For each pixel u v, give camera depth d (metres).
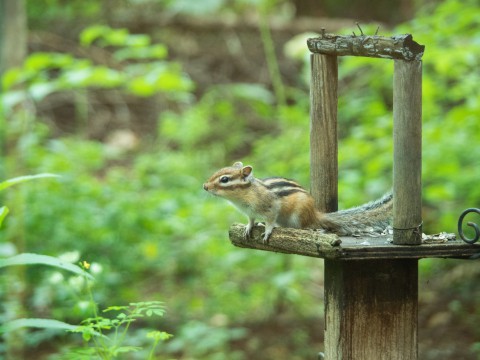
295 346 13.27
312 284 16.02
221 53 25.23
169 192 17.75
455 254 6.92
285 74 24.78
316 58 7.91
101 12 25.45
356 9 27.14
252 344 13.32
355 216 7.73
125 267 15.19
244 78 24.78
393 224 6.89
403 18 25.09
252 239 8.13
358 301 7.28
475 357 12.39
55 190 15.58
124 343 12.51
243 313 14.59
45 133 19.55
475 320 13.65
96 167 19.66
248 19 25.41
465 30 13.91
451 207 14.62
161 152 21.47
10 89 13.31
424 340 13.20
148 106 24.53
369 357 7.33
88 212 15.12
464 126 14.04
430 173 13.92
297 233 7.27
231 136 22.05
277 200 7.86
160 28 25.52
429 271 15.41
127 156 22.25
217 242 15.77
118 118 24.08
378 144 14.37
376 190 14.08
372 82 18.34
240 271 15.71
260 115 22.97
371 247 6.75
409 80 6.71
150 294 15.23
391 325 7.34
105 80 12.45
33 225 14.49
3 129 13.17
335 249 6.67
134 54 13.12
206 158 20.64
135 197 16.47
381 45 6.87
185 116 21.69
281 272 14.83
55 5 25.28
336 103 7.98
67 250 14.29
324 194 8.04
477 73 14.98
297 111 16.45
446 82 16.28
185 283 15.55
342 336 7.27
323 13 27.38
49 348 12.82
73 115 23.97
